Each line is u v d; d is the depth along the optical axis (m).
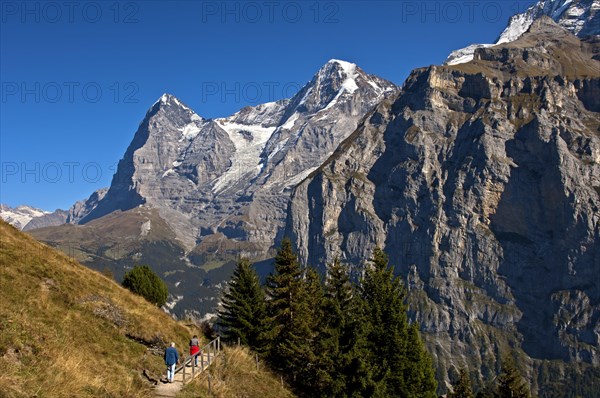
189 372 36.16
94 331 34.28
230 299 66.38
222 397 34.50
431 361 62.28
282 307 64.31
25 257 39.38
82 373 26.80
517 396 79.00
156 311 48.75
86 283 42.59
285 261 64.88
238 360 47.41
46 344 28.09
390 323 54.94
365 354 52.34
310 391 54.31
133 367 32.69
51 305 34.06
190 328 54.88
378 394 50.78
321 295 67.69
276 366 58.44
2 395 21.47
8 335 26.69
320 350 54.16
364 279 57.97
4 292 32.41
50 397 23.20
